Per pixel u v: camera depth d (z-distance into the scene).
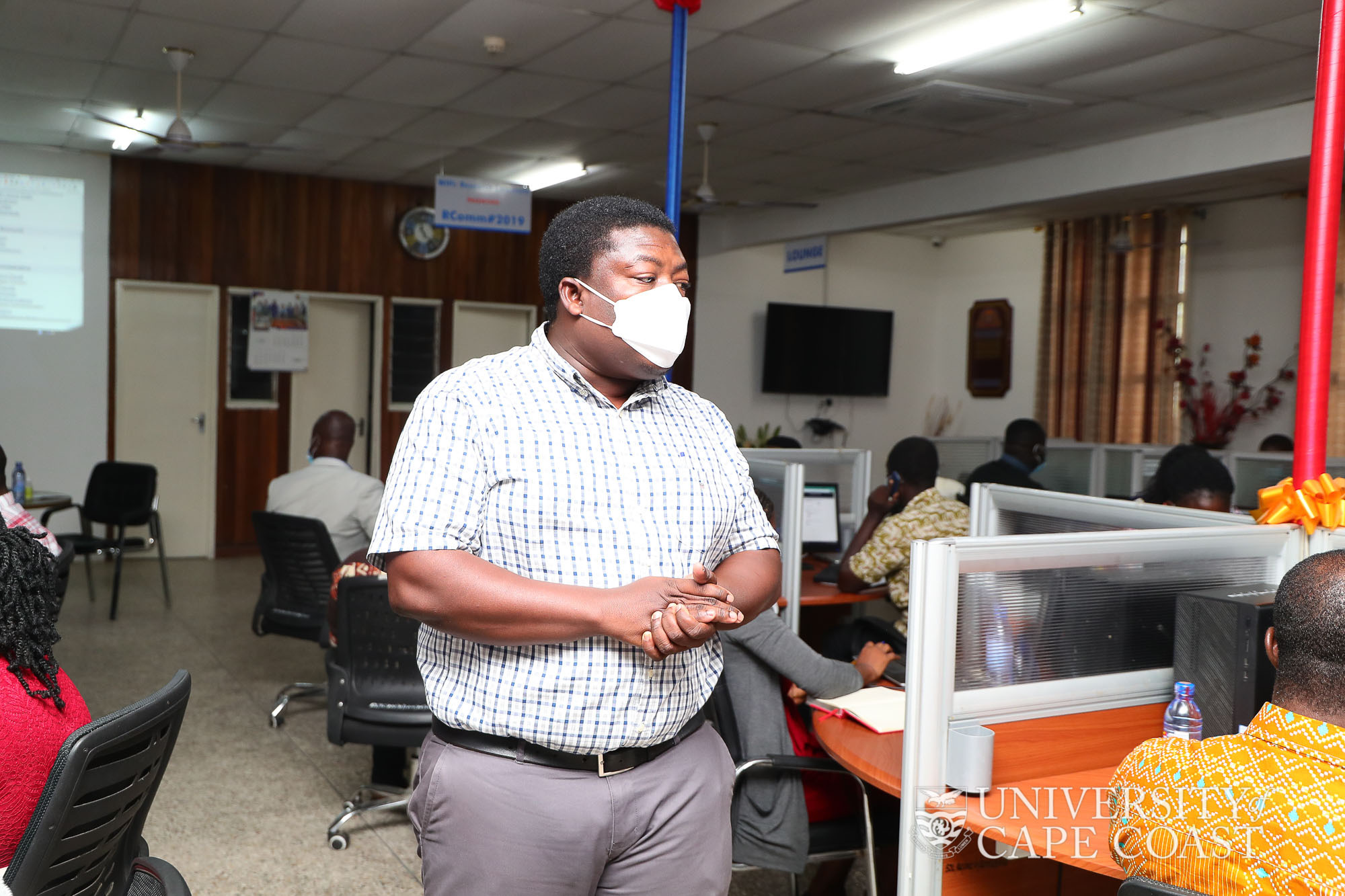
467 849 1.28
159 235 7.96
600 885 1.33
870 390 10.95
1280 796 1.17
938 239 11.20
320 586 3.95
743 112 6.28
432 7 4.64
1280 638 1.23
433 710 1.30
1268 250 8.09
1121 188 6.80
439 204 7.39
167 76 5.79
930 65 5.31
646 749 1.31
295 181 8.41
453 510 1.21
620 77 5.62
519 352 1.37
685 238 10.05
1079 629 1.90
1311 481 2.05
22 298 7.56
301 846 3.03
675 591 1.14
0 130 7.04
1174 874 1.24
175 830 3.11
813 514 4.55
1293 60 5.13
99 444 7.88
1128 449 6.09
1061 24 4.71
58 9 4.75
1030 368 10.38
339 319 8.82
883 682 2.62
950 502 3.68
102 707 4.29
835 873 2.58
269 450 8.54
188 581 7.17
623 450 1.31
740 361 10.41
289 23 4.89
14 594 1.32
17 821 1.29
